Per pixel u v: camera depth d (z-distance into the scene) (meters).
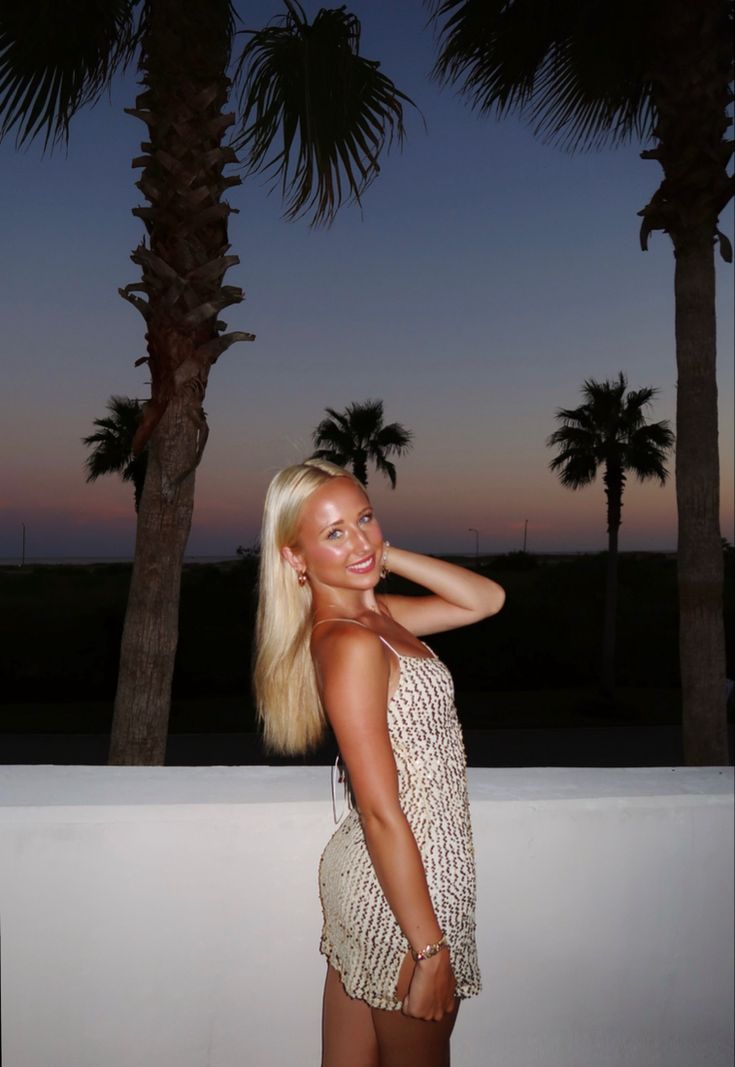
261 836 2.00
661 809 2.12
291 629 1.88
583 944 2.10
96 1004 1.96
